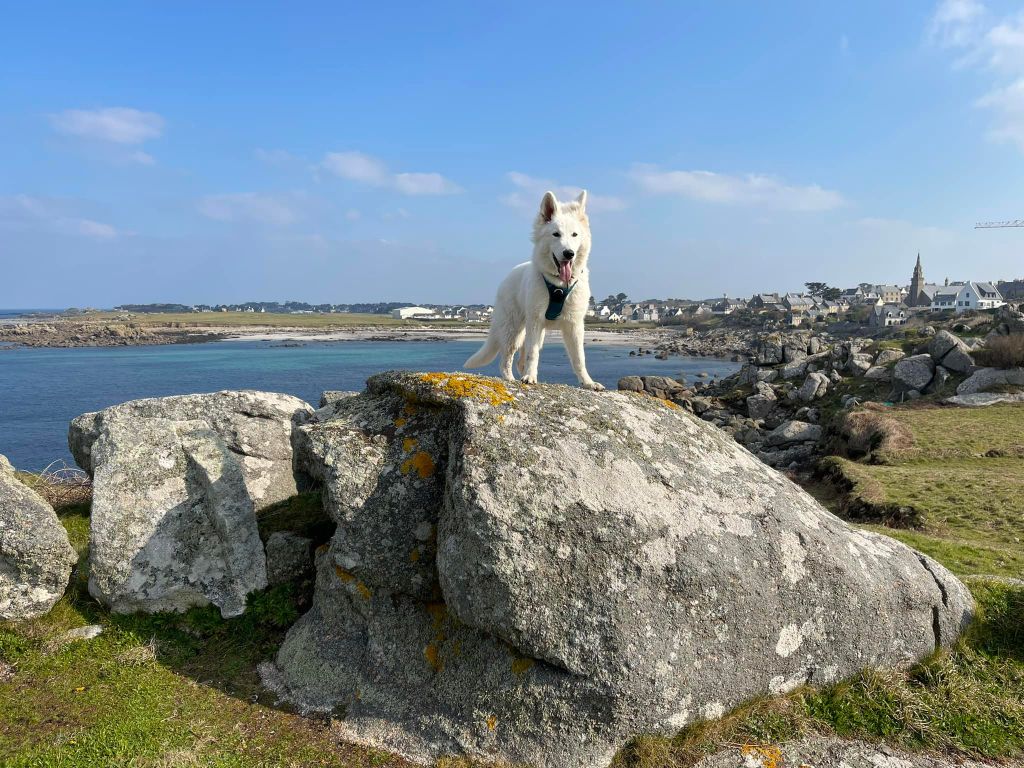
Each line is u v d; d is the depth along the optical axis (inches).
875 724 192.5
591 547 178.5
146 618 227.6
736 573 189.0
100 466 240.5
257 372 2137.1
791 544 202.7
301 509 295.0
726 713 187.5
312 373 2101.4
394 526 202.4
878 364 1279.5
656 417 230.2
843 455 889.5
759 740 182.7
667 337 4788.4
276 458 331.6
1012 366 1127.6
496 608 173.9
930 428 889.5
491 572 173.0
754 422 1178.6
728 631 185.2
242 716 186.9
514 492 180.2
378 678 193.2
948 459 757.3
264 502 316.8
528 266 281.7
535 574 173.6
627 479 194.7
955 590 230.1
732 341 3909.9
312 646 208.4
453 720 178.4
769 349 1531.7
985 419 935.0
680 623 179.6
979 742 189.0
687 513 194.4
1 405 1363.2
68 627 221.3
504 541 173.9
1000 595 245.9
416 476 205.8
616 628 172.4
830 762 177.9
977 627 231.8
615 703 170.9
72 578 241.0
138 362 2576.3
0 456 313.4
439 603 198.8
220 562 239.0
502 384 218.8
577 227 265.7
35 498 226.2
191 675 205.5
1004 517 503.2
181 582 233.0
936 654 220.2
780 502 216.5
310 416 354.6
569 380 1892.2
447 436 209.8
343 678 197.0
